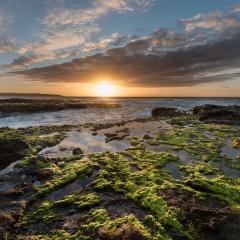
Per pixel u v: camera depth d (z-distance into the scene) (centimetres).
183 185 1487
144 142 2680
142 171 1738
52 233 1083
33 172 1758
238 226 1041
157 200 1285
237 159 2069
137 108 9156
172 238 1012
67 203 1321
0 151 2177
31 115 6400
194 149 2373
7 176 1717
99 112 7362
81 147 2591
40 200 1394
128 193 1394
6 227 1129
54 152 2405
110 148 2522
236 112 4378
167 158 2044
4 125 4600
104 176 1658
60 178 1644
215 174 1714
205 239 1005
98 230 1059
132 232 1022
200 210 1169
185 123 4062
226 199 1314
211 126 3638
